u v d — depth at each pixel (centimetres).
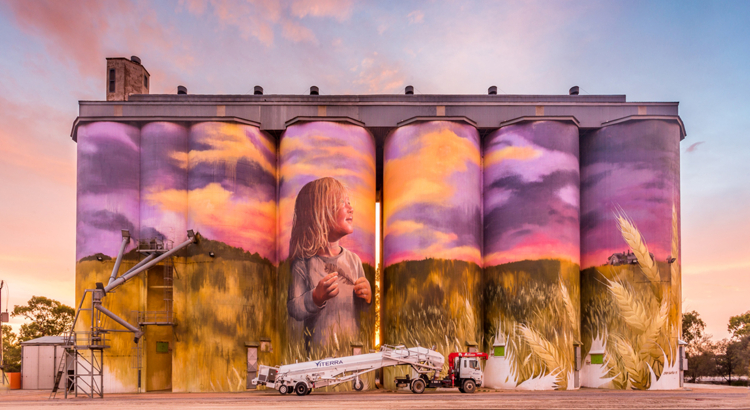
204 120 3572
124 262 3434
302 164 3538
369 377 3341
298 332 3322
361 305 3419
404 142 3612
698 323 6219
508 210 3562
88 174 3509
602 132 3747
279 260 3559
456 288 3391
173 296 3381
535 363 3309
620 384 3400
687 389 3366
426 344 3300
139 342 3344
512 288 3459
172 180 3544
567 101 3838
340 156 3541
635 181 3581
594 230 3684
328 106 3741
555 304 3378
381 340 3884
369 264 3550
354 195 3528
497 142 3706
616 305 3494
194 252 3406
